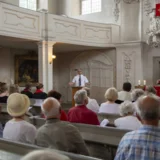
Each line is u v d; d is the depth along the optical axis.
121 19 15.70
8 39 11.84
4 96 7.04
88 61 16.80
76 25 13.79
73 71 17.50
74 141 3.08
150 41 13.73
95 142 3.75
